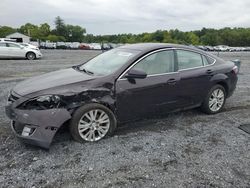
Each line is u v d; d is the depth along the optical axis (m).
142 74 4.46
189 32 103.75
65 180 3.37
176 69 5.20
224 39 105.94
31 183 3.29
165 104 5.08
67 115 4.03
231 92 6.26
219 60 6.10
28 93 4.03
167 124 5.27
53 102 3.97
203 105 5.80
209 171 3.65
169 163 3.82
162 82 4.91
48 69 14.06
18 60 19.84
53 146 4.18
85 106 4.18
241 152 4.22
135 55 4.81
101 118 4.38
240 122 5.53
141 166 3.72
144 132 4.84
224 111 6.25
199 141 4.55
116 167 3.67
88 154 3.97
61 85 4.16
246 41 105.88
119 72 4.54
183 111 6.06
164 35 99.62
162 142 4.45
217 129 5.10
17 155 3.91
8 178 3.37
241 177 3.55
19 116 3.94
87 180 3.38
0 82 9.45
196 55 5.62
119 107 4.54
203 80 5.55
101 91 4.30
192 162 3.87
